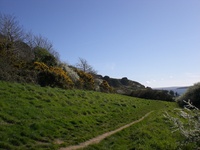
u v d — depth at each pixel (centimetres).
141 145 1357
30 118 1513
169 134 1692
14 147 1084
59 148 1222
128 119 2255
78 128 1627
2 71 2491
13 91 1967
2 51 3102
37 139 1260
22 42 4312
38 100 1959
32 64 3272
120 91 7525
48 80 3019
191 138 1022
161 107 3838
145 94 6228
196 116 1030
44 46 5656
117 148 1328
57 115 1758
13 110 1521
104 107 2575
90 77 4712
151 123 1991
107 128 1798
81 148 1255
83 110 2125
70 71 4141
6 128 1230
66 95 2531
